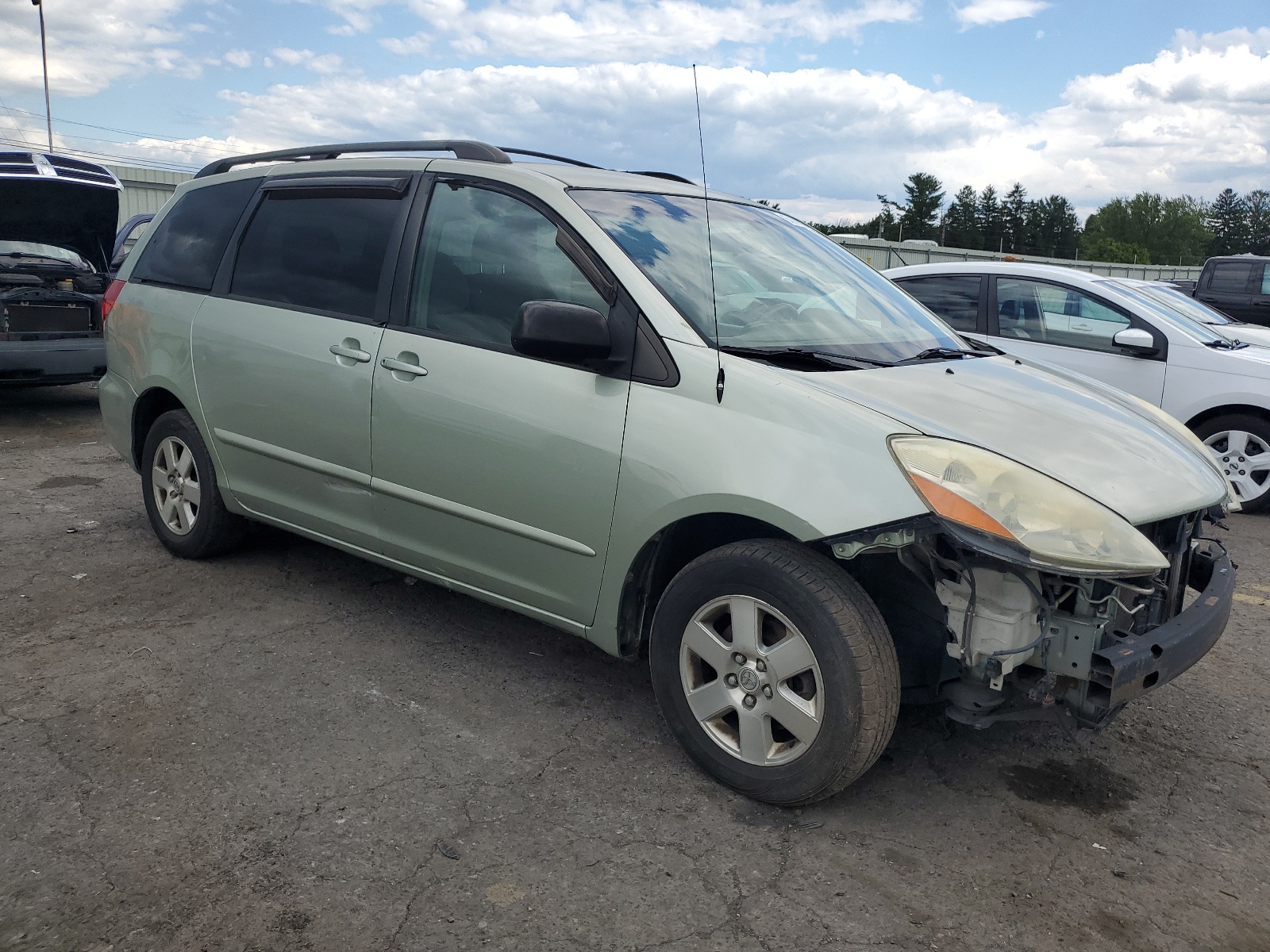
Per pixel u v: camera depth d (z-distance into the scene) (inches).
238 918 90.6
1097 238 5797.2
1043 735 135.3
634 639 125.6
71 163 346.0
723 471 109.0
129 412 187.9
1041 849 108.5
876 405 108.7
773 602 107.6
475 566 135.9
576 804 112.4
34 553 190.5
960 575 103.2
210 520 178.2
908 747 130.3
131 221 428.5
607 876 99.4
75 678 137.8
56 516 217.2
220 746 121.3
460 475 132.8
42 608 163.2
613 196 136.5
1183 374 270.5
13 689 133.8
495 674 146.0
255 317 161.6
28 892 92.7
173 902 92.4
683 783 118.0
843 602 103.7
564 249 127.5
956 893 99.7
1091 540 97.3
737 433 109.7
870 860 104.5
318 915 91.5
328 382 148.3
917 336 144.0
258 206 170.4
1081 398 130.5
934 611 108.8
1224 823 116.1
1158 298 308.0
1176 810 118.3
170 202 192.1
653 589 125.0
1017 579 100.7
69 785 110.9
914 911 96.6
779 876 100.8
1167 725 141.3
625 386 118.6
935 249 1008.2
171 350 176.1
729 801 114.4
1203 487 115.7
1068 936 94.0
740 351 116.0
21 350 318.3
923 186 4783.5
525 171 137.6
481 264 136.0
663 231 134.0
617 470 117.4
